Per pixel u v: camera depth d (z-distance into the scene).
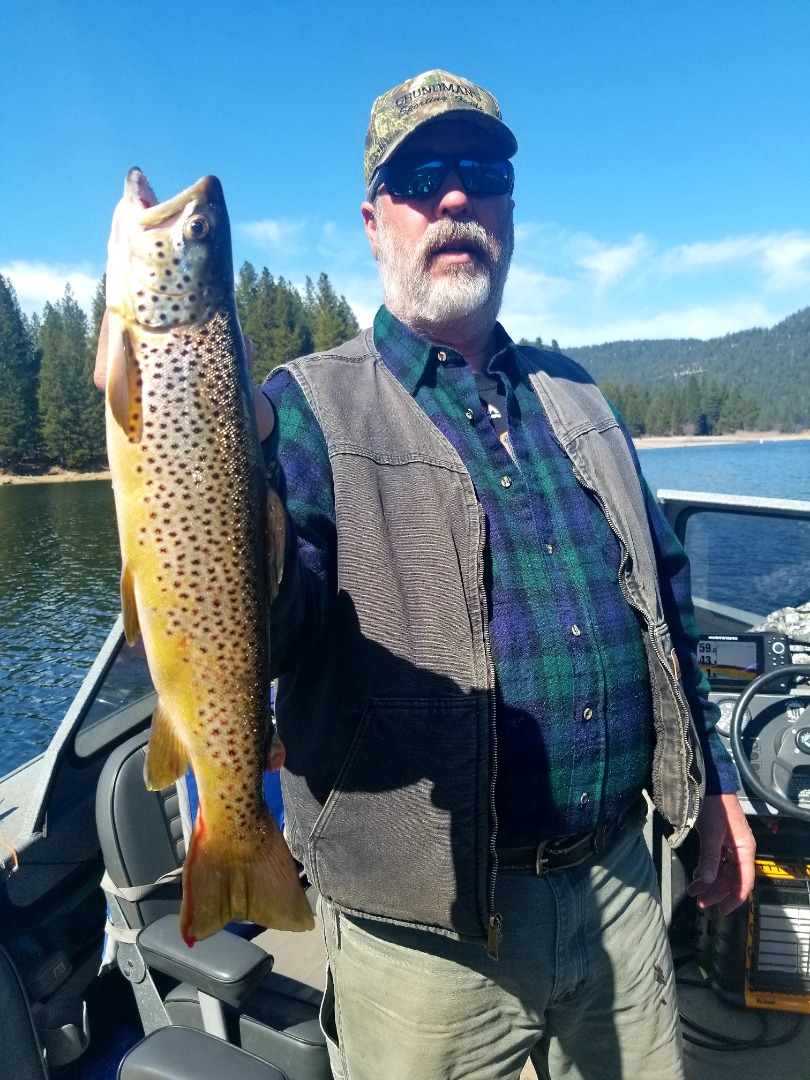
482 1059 1.68
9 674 12.12
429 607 1.56
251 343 1.56
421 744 1.52
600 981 1.85
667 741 1.88
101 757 2.82
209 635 1.46
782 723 2.85
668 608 2.21
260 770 1.51
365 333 2.07
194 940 1.42
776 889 2.85
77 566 20.95
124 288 1.45
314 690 1.63
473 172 1.94
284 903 1.47
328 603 1.62
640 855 1.98
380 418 1.71
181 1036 1.96
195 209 1.45
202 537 1.45
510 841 1.67
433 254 1.93
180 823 2.66
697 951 3.18
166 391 1.44
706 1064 2.78
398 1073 1.66
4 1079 2.19
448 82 1.97
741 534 3.19
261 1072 1.84
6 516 30.80
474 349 2.04
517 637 1.67
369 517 1.58
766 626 3.20
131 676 3.00
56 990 2.54
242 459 1.45
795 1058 2.79
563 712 1.69
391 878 1.56
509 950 1.67
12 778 2.91
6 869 2.41
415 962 1.63
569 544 1.83
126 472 1.44
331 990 1.86
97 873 2.77
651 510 2.20
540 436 1.94
